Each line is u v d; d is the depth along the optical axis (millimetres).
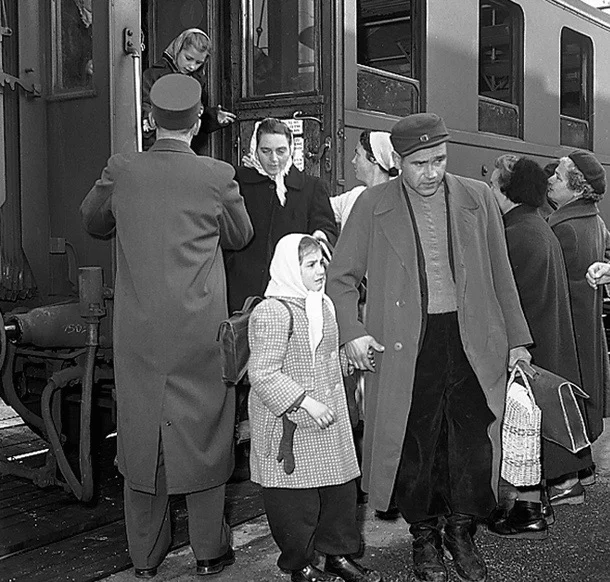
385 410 3043
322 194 4059
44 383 4379
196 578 3240
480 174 6227
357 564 3170
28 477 4012
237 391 3953
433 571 3160
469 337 3039
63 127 3967
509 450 3236
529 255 3641
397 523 3873
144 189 3041
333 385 3057
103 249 3869
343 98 4852
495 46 8117
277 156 3912
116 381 3090
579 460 3789
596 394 4082
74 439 4555
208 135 5121
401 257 3055
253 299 3305
